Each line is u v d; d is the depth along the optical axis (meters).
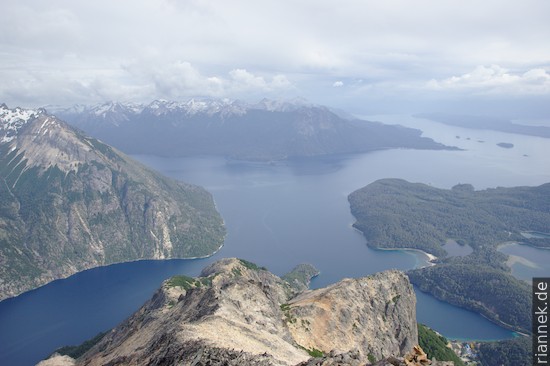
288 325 162.88
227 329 103.75
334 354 73.00
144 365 89.38
